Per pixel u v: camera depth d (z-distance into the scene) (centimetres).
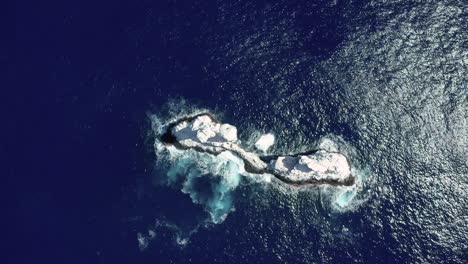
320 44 15888
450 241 13638
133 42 16050
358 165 14562
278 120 15100
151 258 13538
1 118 15150
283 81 15512
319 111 15162
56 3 16662
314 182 14438
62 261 13538
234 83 15525
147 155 14725
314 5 16462
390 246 13650
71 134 14950
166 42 16038
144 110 15225
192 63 15762
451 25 16012
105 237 13750
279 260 13538
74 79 15612
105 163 14612
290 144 14838
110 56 15888
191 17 16375
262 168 14600
